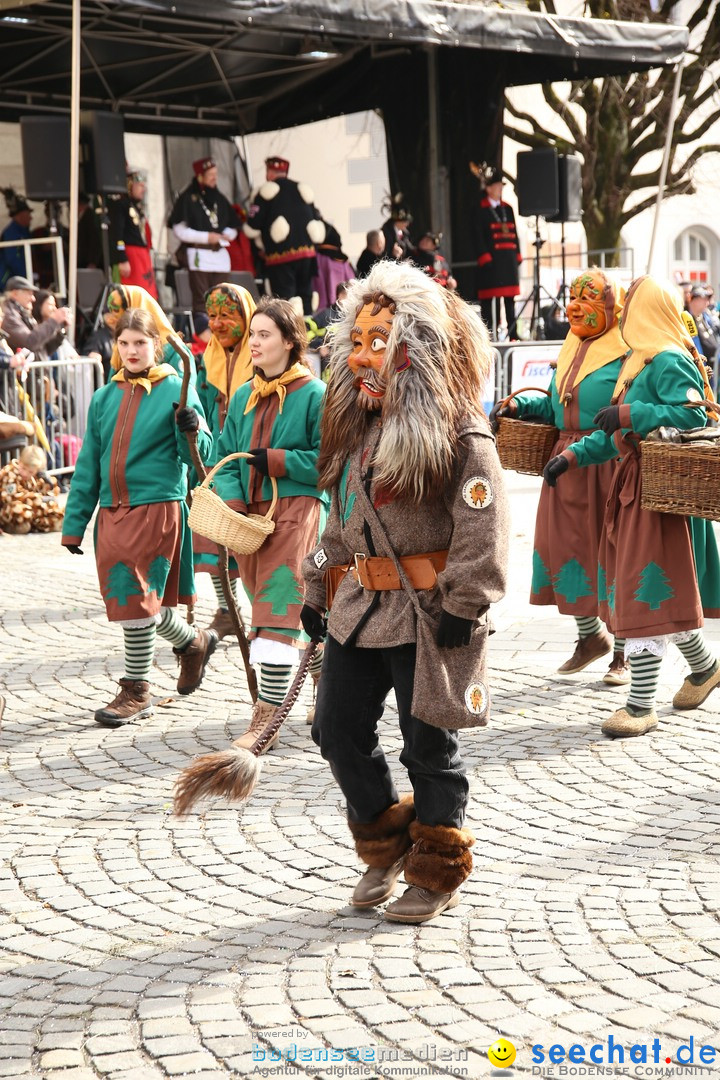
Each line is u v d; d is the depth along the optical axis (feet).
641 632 17.62
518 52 49.67
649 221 91.76
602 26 49.39
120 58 51.80
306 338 17.54
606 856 13.38
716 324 52.85
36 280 49.98
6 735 18.85
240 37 50.55
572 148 75.31
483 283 55.47
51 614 27.40
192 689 20.85
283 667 17.43
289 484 17.30
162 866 13.50
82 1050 9.73
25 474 37.83
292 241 52.54
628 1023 9.84
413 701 11.23
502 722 18.75
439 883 11.89
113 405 19.17
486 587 11.02
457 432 11.26
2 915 12.36
